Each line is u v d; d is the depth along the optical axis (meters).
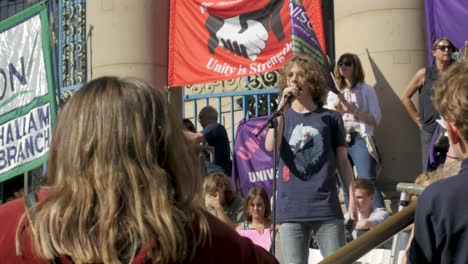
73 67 10.65
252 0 8.78
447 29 7.97
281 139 5.42
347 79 7.71
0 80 7.73
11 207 2.00
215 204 6.79
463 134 2.57
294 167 5.32
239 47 8.88
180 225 1.93
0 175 7.73
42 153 7.38
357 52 8.35
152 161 1.98
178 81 9.31
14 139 7.62
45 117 7.38
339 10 8.62
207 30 9.09
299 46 7.51
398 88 8.12
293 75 5.38
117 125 1.98
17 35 7.62
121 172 1.95
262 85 9.79
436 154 6.62
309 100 5.43
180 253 1.92
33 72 7.47
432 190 2.48
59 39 10.84
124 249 1.90
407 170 8.03
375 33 8.26
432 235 2.46
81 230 1.90
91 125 1.99
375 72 8.21
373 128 7.76
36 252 1.90
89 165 1.96
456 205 2.43
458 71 2.63
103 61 9.96
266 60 8.70
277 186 5.43
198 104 11.25
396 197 7.95
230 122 10.80
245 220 6.85
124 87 2.05
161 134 2.03
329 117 5.41
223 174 6.92
